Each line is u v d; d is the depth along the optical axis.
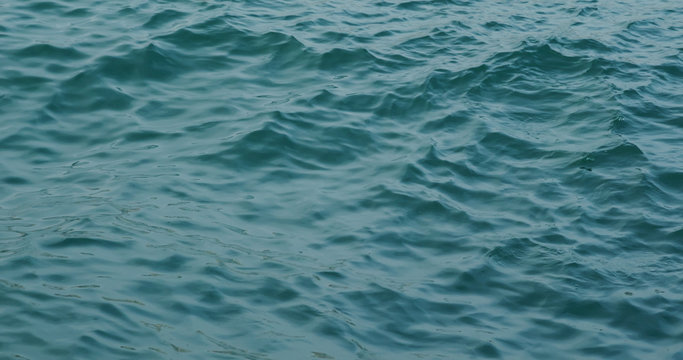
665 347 9.51
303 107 14.27
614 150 13.45
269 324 9.44
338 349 9.16
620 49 17.42
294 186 12.33
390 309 9.88
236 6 17.61
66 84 14.28
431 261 10.85
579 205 12.11
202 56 15.61
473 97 15.09
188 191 11.93
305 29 16.98
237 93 14.62
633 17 19.52
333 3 18.66
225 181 12.29
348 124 13.94
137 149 12.91
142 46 15.45
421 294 10.19
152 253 10.45
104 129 13.38
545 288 10.40
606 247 11.20
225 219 11.38
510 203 12.16
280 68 15.58
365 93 14.91
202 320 9.40
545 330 9.74
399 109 14.54
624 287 10.44
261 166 12.73
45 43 15.27
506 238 11.32
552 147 13.62
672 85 16.02
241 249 10.74
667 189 12.54
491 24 18.36
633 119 14.59
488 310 10.02
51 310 9.23
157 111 13.96
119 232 10.80
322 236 11.20
